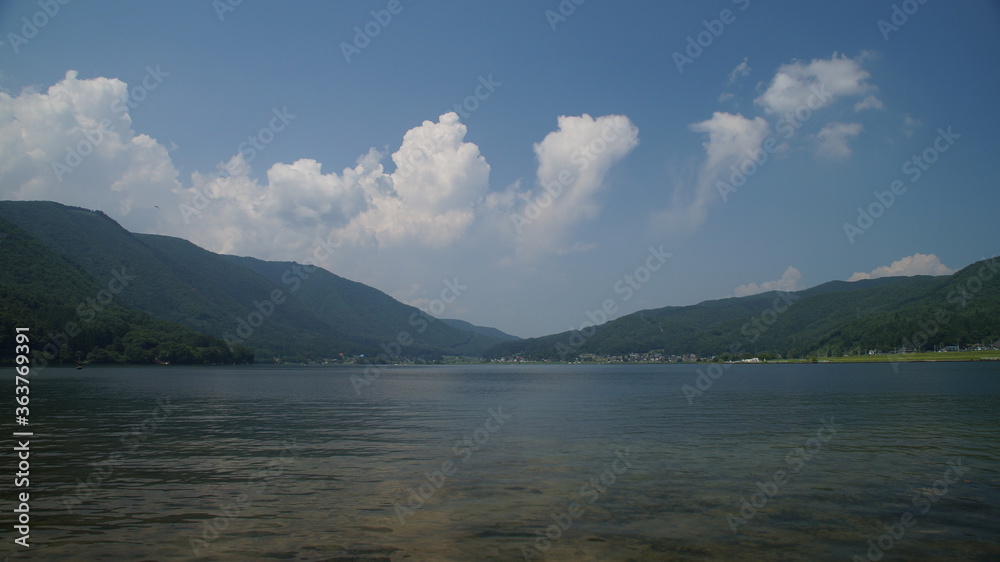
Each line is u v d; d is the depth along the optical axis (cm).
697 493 1975
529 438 3303
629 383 11512
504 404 6009
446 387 10262
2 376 11031
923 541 1495
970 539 1511
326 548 1434
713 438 3272
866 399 6031
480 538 1512
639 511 1753
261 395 7412
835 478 2202
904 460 2558
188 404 5738
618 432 3562
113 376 12344
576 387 9975
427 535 1532
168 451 2830
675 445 3011
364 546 1449
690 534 1545
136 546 1440
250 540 1488
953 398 5972
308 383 11669
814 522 1648
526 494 1962
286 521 1652
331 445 3041
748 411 4938
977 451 2780
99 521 1641
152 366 19050
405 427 3875
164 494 1953
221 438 3294
